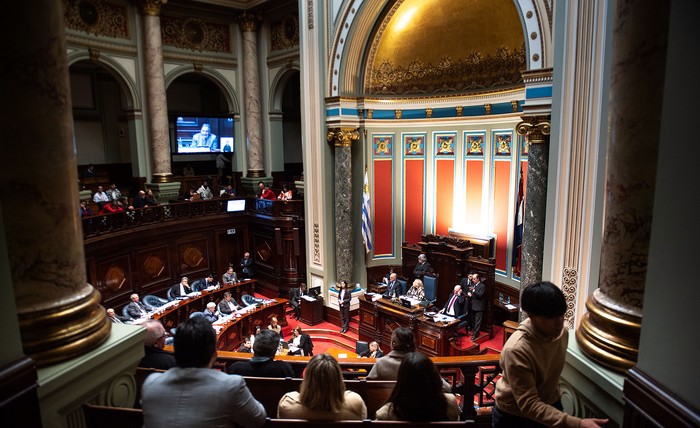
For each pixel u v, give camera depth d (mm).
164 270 14352
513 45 10945
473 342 10773
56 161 2115
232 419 1961
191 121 17453
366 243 12984
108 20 13875
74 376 2115
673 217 1638
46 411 2025
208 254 15555
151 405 1948
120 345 2398
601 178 5320
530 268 8367
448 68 12414
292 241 14922
